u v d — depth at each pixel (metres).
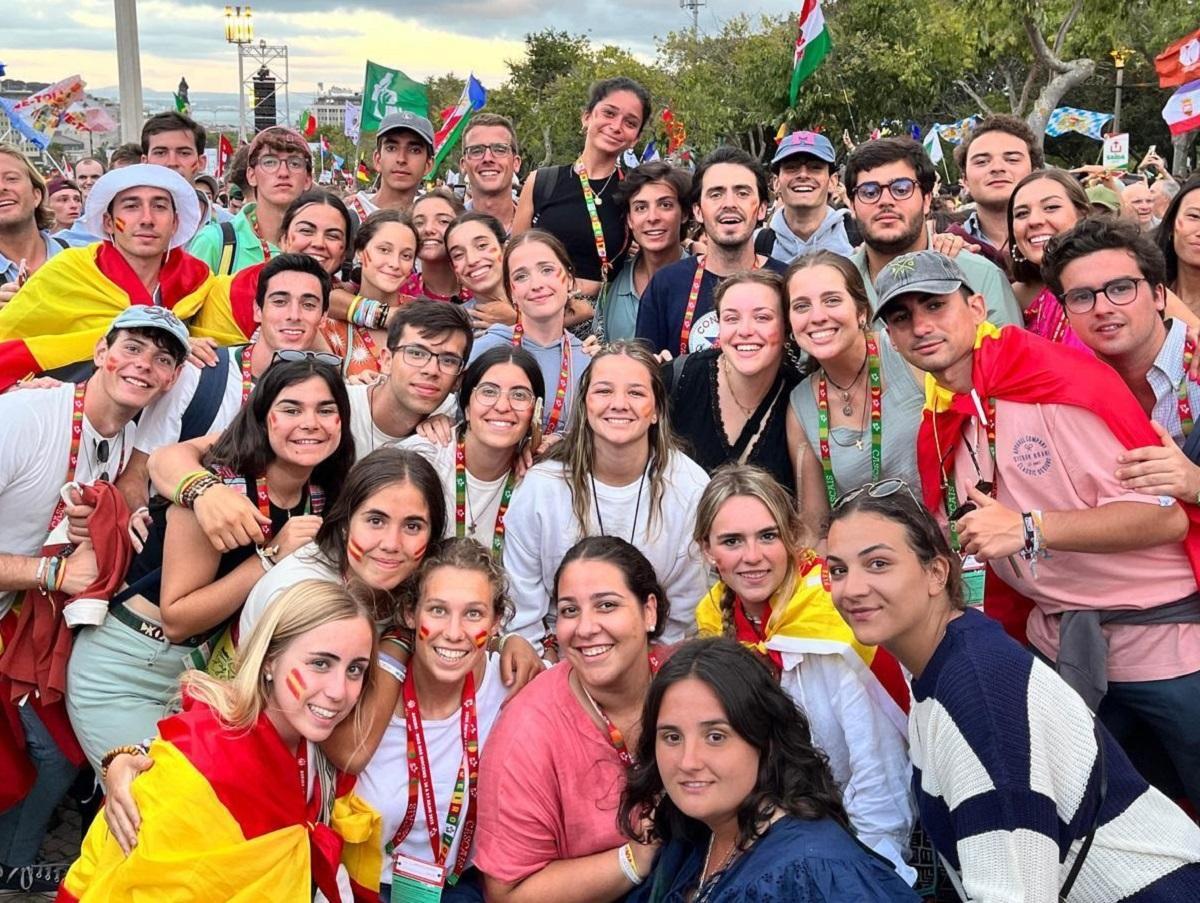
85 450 4.56
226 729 3.47
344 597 3.58
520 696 3.93
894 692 3.85
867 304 4.53
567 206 6.91
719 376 4.96
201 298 5.72
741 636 4.13
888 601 3.11
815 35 8.98
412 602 3.94
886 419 4.48
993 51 24.45
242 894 3.40
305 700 3.48
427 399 4.70
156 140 8.36
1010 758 2.90
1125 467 3.86
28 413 4.46
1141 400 4.48
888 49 31.52
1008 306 5.27
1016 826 2.87
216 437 4.59
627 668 3.76
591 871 3.68
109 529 4.34
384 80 11.67
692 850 3.34
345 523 4.04
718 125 38.41
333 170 36.41
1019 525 3.89
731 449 4.86
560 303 5.36
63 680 4.40
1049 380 3.98
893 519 3.12
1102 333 4.29
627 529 4.53
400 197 7.89
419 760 3.89
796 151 6.80
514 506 4.61
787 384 4.85
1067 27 20.34
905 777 3.87
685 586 4.59
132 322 4.41
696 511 4.30
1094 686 4.05
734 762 3.04
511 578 4.62
